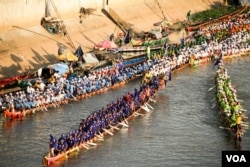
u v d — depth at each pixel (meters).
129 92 136.00
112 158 106.00
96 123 111.56
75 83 133.50
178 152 108.94
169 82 146.62
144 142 112.38
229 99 125.06
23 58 148.75
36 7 162.75
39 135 115.06
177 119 123.50
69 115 124.62
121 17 188.25
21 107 123.19
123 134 115.38
